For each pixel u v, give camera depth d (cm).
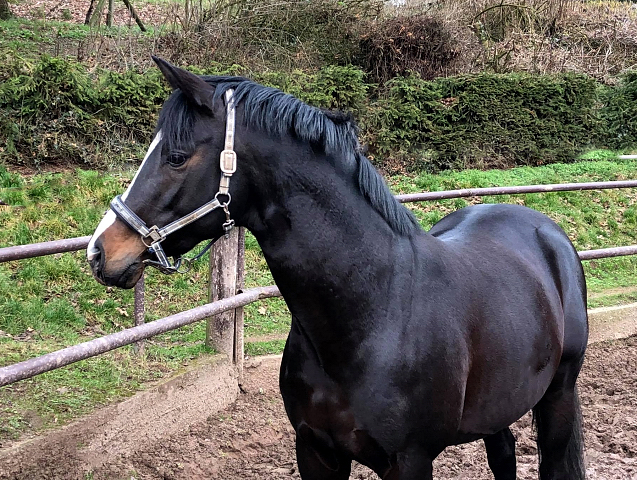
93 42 883
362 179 192
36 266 463
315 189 183
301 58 953
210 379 375
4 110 640
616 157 1005
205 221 178
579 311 267
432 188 795
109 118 695
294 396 203
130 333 301
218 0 940
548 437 272
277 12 960
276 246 184
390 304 192
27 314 409
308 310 188
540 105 965
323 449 205
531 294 238
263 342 447
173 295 486
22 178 601
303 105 185
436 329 196
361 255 188
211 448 345
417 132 876
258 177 179
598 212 788
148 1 1293
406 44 987
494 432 232
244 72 838
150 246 175
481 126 926
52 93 660
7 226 504
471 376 211
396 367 189
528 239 267
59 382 331
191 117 174
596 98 1042
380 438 192
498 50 1158
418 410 193
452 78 923
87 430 298
